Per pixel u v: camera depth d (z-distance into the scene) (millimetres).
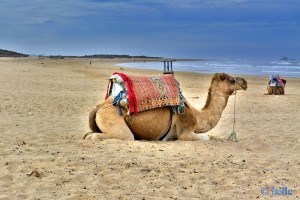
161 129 11016
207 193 7238
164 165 8734
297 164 9227
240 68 81375
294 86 36844
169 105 10891
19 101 20625
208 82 40500
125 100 10711
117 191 7180
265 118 16906
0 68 52344
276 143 11867
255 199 7000
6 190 7105
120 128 10797
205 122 11453
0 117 15555
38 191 7090
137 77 11039
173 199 6895
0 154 9375
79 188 7273
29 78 38469
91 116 11188
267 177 8203
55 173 8047
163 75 11453
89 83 35281
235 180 7957
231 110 19406
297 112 19188
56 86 31281
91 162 8805
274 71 68062
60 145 10586
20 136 11797
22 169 8227
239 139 12195
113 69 64500
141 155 9516
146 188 7387
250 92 28891
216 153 10047
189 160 9180
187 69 75562
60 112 17562
